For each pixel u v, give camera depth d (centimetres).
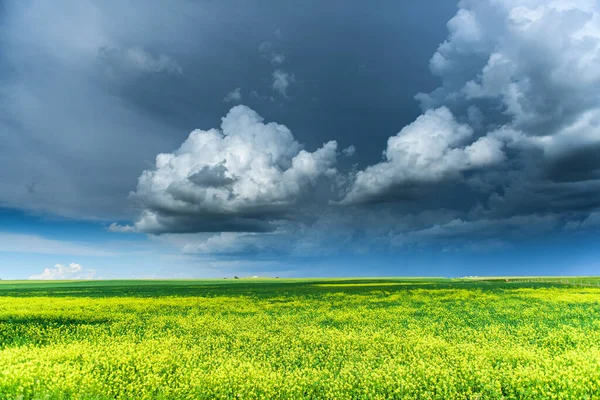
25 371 1137
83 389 1075
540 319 2370
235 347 1669
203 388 1115
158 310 3097
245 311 3020
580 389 1035
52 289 6538
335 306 3325
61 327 2211
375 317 2545
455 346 1609
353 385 1153
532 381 1120
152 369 1298
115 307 3291
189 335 1945
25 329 2125
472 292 4553
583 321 2280
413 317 2516
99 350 1543
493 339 1775
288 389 1091
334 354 1527
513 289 5019
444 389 1087
